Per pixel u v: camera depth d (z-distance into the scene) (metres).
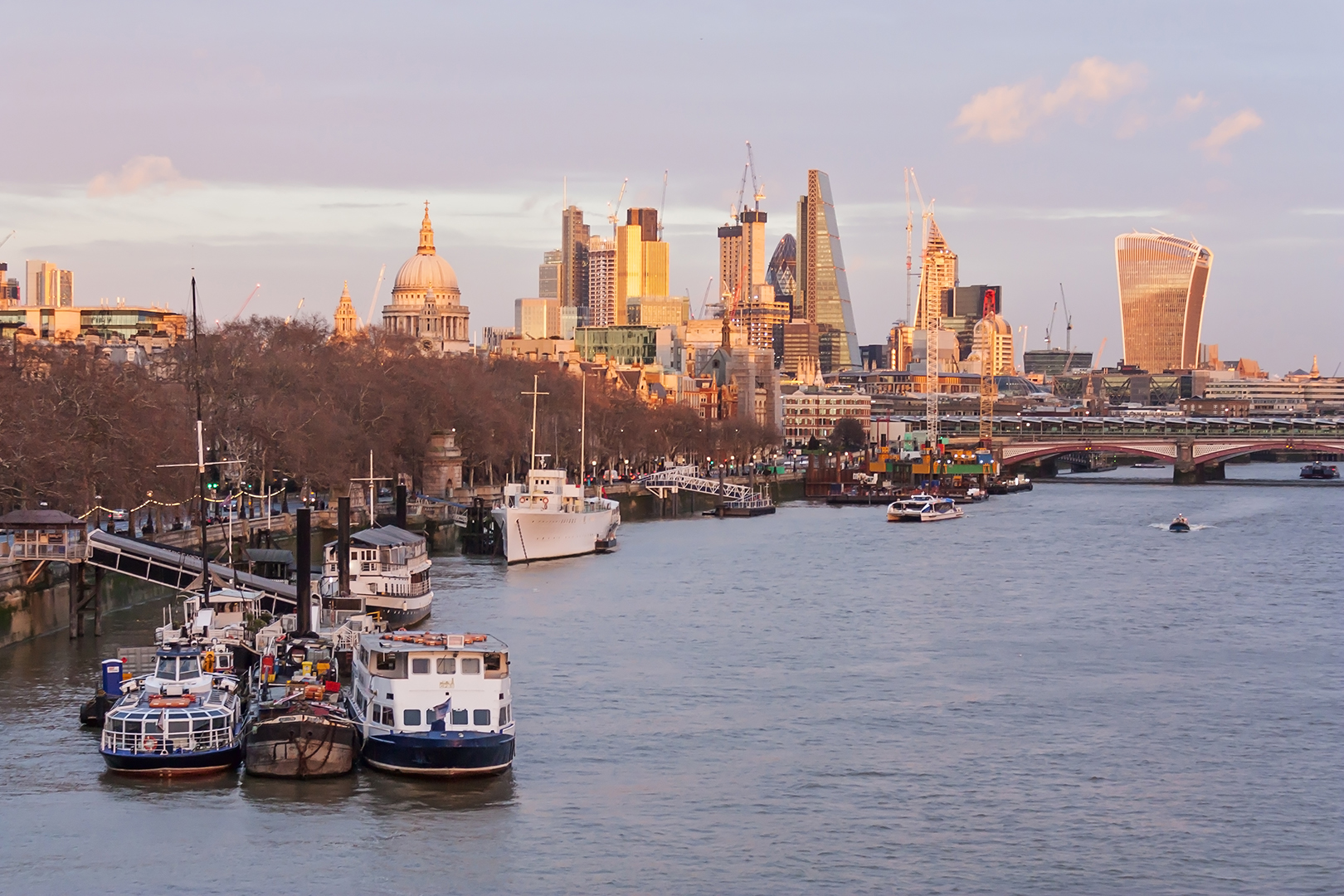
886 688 172.25
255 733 131.00
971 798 132.75
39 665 166.50
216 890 110.31
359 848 117.75
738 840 121.69
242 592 174.38
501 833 121.56
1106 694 170.88
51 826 120.12
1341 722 159.50
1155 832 125.44
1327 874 117.44
